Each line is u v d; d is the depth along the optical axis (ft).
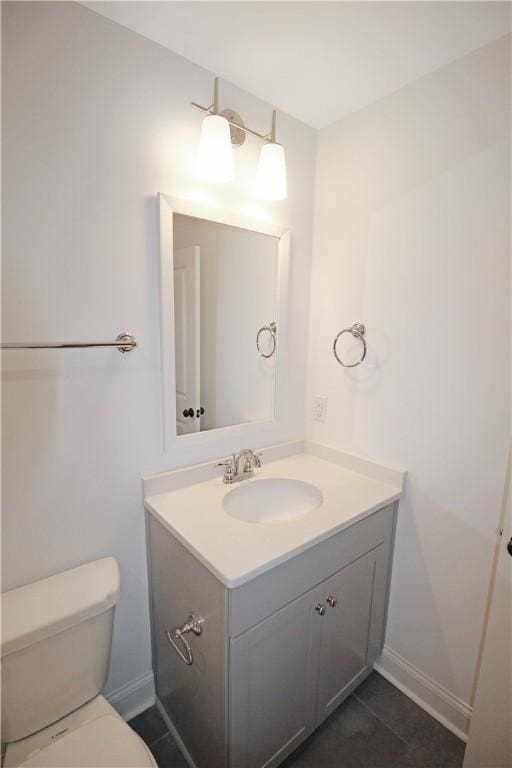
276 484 4.87
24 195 3.09
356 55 3.77
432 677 4.61
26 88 3.00
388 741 4.26
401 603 4.86
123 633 4.29
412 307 4.40
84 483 3.74
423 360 4.35
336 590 3.98
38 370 3.33
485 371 3.85
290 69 4.02
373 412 4.94
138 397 3.99
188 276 4.19
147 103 3.65
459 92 3.80
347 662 4.43
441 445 4.28
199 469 4.55
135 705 4.51
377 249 4.70
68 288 3.40
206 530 3.52
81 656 3.34
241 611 3.04
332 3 3.14
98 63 3.32
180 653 3.50
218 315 4.54
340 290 5.21
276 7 3.19
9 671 2.98
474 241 3.82
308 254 5.49
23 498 3.39
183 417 4.41
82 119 3.29
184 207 3.99
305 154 5.18
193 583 3.42
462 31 3.43
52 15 3.05
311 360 5.72
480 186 3.74
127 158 3.59
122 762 2.84
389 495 4.43
